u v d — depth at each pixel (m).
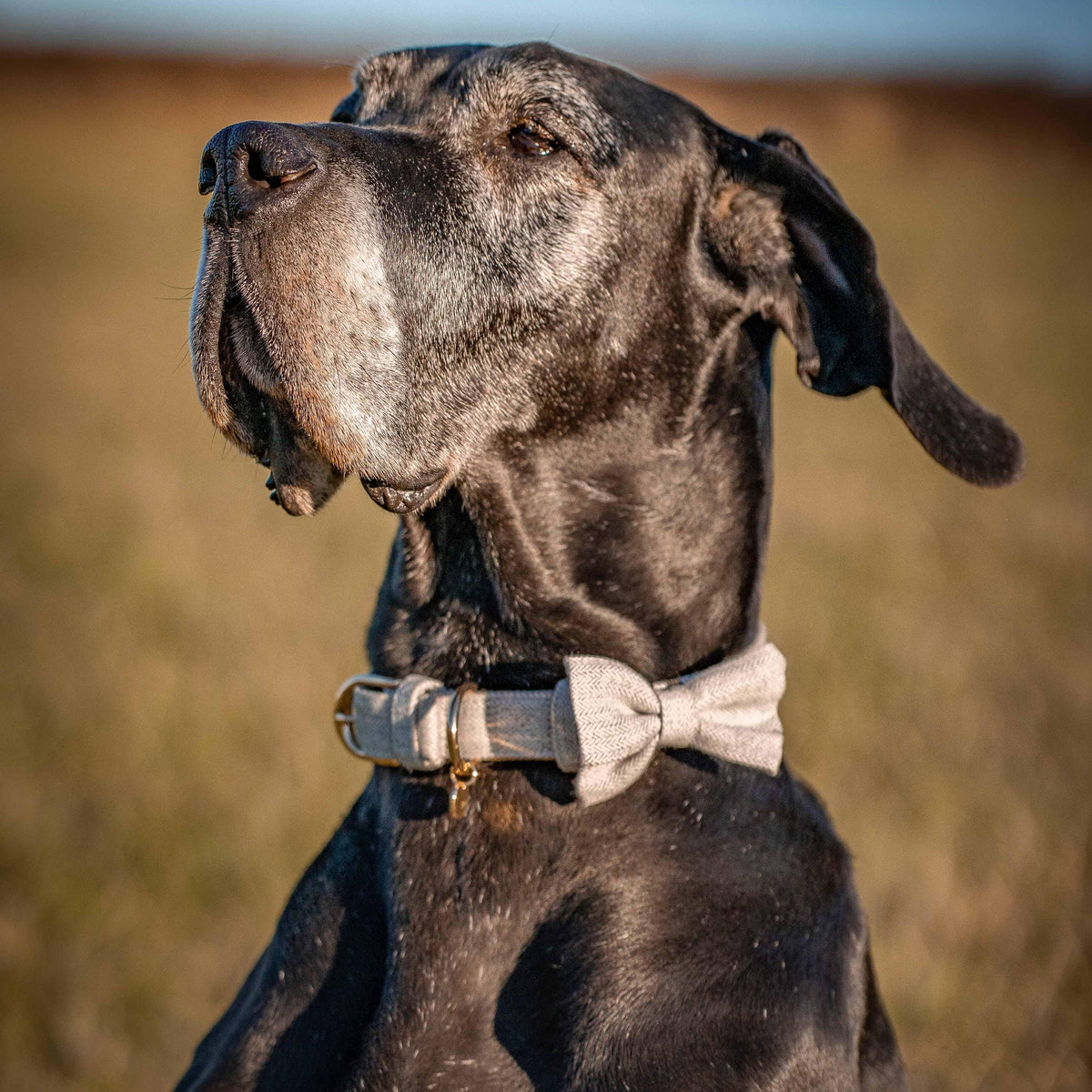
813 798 2.87
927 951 3.99
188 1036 3.81
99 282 20.58
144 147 43.38
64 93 53.38
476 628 2.78
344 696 2.75
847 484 9.20
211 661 5.99
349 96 3.21
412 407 2.66
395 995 2.43
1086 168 41.81
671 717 2.52
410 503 2.71
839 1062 2.43
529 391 2.77
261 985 2.64
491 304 2.73
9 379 13.55
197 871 4.43
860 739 5.13
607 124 2.82
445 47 3.04
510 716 2.49
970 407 2.81
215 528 8.19
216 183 2.52
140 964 4.06
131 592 6.91
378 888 2.59
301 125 2.65
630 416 2.80
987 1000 3.86
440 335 2.69
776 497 8.82
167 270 21.81
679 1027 2.33
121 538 7.89
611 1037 2.33
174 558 7.47
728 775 2.62
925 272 21.06
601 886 2.48
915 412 2.73
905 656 5.92
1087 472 9.44
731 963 2.42
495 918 2.47
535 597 2.75
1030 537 7.92
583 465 2.78
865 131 47.06
